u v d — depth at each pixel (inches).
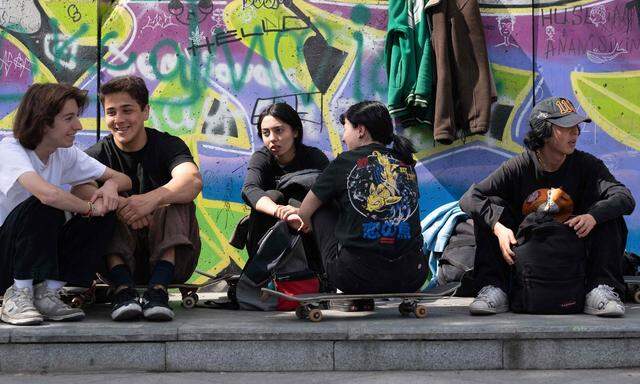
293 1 244.7
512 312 191.5
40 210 171.8
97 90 243.8
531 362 165.2
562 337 165.2
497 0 243.6
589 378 157.0
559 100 195.0
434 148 243.0
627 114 243.6
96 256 178.4
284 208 191.5
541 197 196.2
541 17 243.8
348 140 187.9
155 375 160.2
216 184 244.4
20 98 242.5
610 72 243.3
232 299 203.3
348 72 244.5
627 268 223.9
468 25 235.5
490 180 200.5
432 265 231.3
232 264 244.1
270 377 158.4
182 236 185.0
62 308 175.5
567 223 189.2
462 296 224.7
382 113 185.5
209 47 244.7
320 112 244.8
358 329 163.9
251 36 244.5
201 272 235.5
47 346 163.0
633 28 243.9
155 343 163.8
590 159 199.0
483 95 234.1
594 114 243.8
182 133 244.7
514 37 243.6
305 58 244.5
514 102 243.3
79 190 187.3
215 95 244.7
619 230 193.5
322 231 184.1
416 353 164.4
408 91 235.6
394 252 178.2
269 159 210.5
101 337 163.0
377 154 182.1
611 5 243.8
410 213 181.9
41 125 175.8
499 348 164.9
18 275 171.2
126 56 244.4
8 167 174.6
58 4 243.3
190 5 244.7
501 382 153.7
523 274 188.9
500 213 192.9
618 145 243.6
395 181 180.9
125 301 175.6
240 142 244.5
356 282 178.1
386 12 243.6
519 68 243.3
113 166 197.2
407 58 234.7
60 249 178.1
